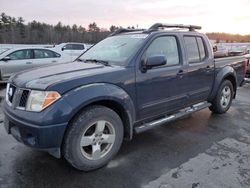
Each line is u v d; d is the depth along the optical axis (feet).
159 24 13.71
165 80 12.87
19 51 30.81
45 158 11.38
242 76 20.30
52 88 9.20
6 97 10.99
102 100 10.30
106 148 10.89
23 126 9.30
